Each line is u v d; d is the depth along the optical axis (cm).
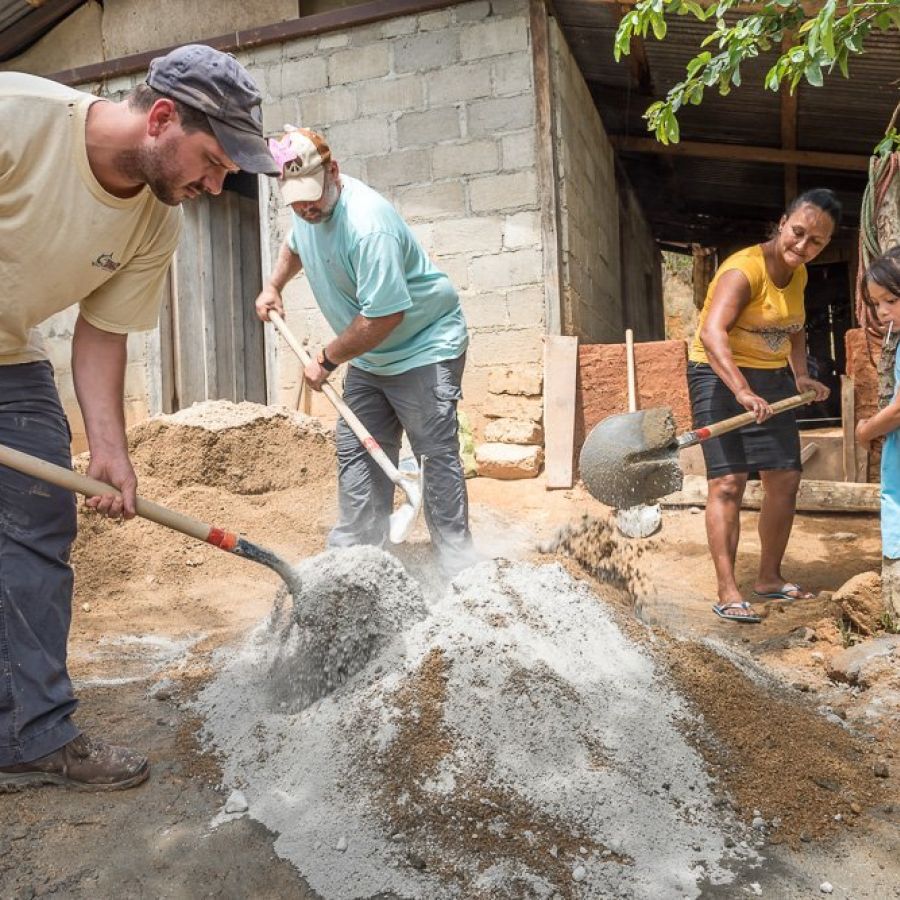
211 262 917
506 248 759
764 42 421
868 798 250
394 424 425
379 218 364
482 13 759
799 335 462
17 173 221
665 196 1362
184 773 261
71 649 365
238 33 818
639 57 891
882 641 344
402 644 283
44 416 258
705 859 220
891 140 417
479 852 219
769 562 463
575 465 698
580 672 270
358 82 794
